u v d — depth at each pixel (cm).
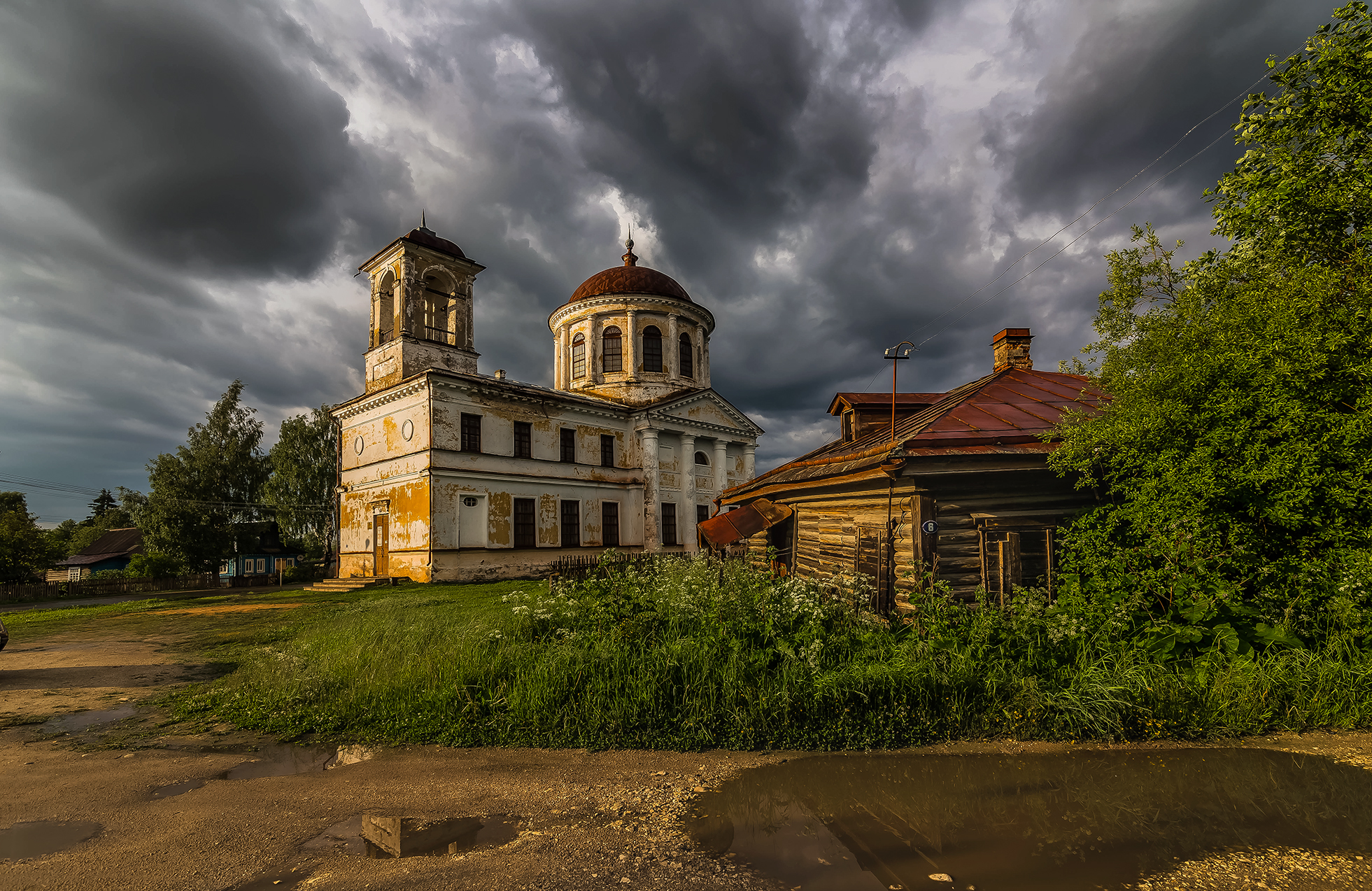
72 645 1167
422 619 1156
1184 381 627
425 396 2486
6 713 669
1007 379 1102
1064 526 775
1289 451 566
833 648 621
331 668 756
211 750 535
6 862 338
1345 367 561
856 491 923
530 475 2764
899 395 1337
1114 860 331
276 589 2778
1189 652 589
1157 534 645
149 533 3556
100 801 422
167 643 1188
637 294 3447
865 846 350
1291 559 597
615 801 414
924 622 624
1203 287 700
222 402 3956
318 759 512
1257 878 312
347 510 2883
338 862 335
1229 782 426
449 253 2806
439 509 2433
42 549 3269
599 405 3070
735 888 308
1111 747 494
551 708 577
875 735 514
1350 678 538
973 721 529
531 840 360
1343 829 360
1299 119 762
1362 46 714
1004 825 373
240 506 3812
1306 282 610
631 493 3197
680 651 618
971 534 761
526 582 2298
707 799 416
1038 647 583
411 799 422
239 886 311
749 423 3806
